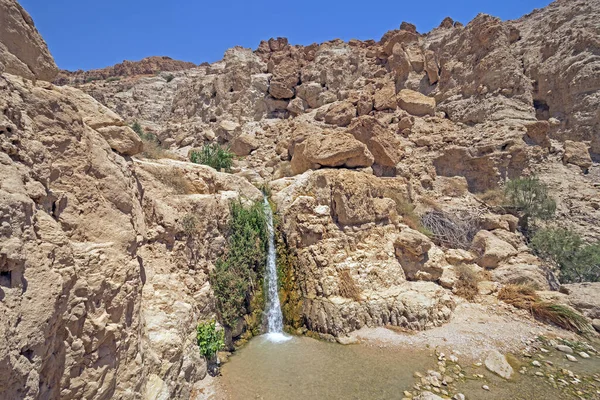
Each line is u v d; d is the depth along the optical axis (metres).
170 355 5.79
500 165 18.30
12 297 2.91
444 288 11.22
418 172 18.08
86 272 4.23
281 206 11.57
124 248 5.14
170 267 7.11
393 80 28.36
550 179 18.08
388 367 7.63
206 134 25.55
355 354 8.20
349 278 10.06
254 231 9.94
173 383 5.75
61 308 3.57
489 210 16.62
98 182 5.21
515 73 21.86
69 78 54.09
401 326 9.37
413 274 11.20
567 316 9.62
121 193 5.51
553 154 19.42
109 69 57.75
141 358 5.02
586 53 20.27
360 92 25.31
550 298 10.54
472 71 24.03
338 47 31.11
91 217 4.86
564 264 12.91
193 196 8.38
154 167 7.91
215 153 16.25
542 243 13.97
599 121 19.03
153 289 6.40
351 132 16.61
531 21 28.50
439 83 26.11
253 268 9.77
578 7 23.00
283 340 9.08
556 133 20.50
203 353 6.98
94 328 4.12
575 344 8.73
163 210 7.30
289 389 6.79
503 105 21.02
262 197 11.61
